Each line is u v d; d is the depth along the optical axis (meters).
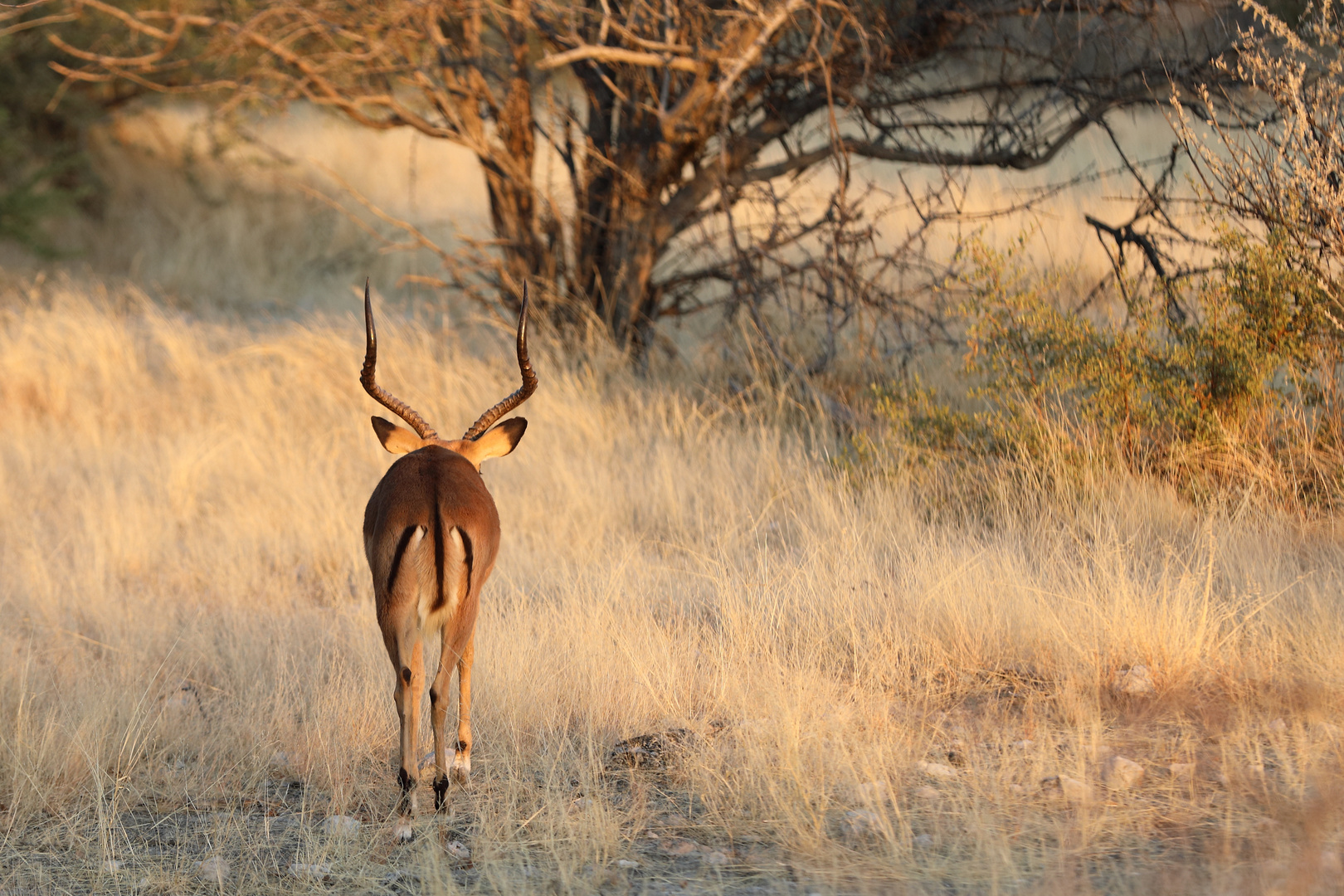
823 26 25.97
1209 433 21.44
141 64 29.97
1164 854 11.43
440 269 46.09
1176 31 27.08
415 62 29.78
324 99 29.14
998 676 16.50
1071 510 21.17
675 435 27.55
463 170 57.06
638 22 28.00
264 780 14.43
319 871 11.79
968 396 24.12
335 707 15.54
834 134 25.00
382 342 32.41
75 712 15.46
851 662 17.23
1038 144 27.88
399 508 12.91
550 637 17.62
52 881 11.87
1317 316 20.80
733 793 13.05
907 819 12.14
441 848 12.23
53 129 49.41
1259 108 25.61
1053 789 12.81
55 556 23.05
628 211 29.88
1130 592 17.09
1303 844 11.13
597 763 13.95
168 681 17.45
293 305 45.41
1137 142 46.16
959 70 31.27
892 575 20.03
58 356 34.97
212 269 47.88
